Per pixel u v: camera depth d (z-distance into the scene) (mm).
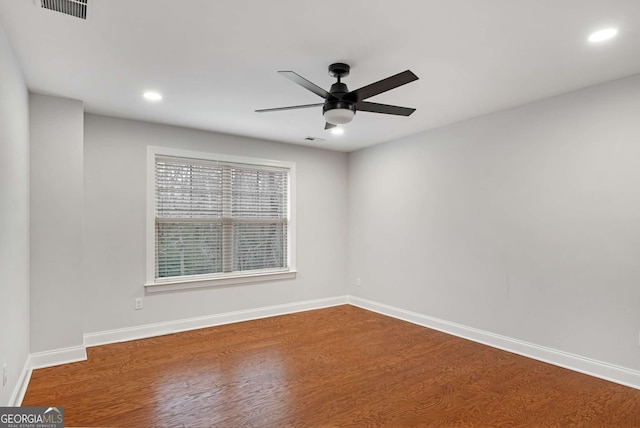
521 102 3361
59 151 3166
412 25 2066
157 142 4027
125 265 3826
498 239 3619
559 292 3150
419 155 4473
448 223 4113
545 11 1926
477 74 2742
